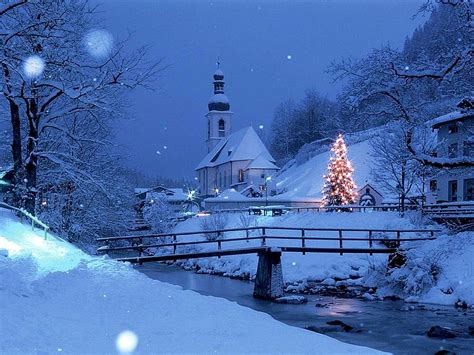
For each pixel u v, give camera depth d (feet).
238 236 185.37
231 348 30.63
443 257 96.78
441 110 83.92
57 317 33.83
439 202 159.43
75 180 89.97
